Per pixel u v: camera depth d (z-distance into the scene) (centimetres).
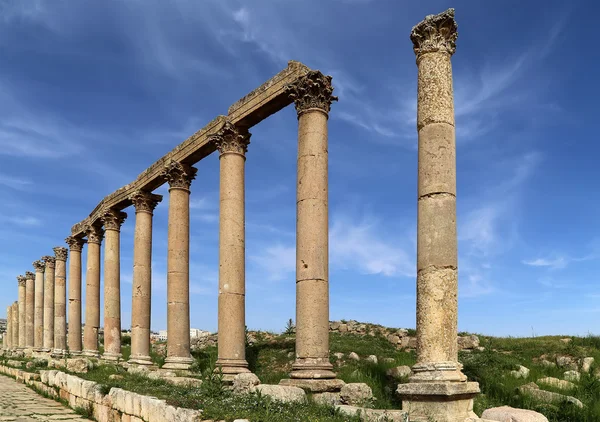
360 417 1229
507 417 1195
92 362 2798
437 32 1441
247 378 1695
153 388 1741
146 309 2952
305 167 1869
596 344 2588
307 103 1919
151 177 2919
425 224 1341
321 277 1784
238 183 2280
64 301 4478
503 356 2439
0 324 10662
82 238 4128
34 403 2183
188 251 2684
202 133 2531
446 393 1176
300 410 1300
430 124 1387
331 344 2956
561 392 1772
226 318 2141
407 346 3130
